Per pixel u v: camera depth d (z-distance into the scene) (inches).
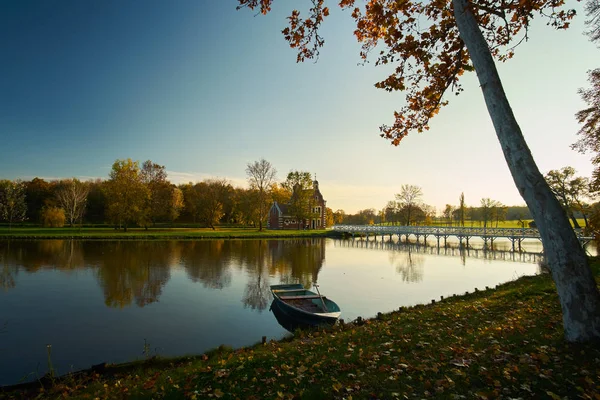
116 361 408.2
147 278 906.1
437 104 446.3
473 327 330.6
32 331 508.7
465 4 289.7
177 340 476.7
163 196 2741.1
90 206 3144.7
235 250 1581.0
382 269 1135.6
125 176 2172.7
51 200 2787.9
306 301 609.6
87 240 1776.6
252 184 2738.7
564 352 219.3
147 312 609.0
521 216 3139.8
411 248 1958.7
